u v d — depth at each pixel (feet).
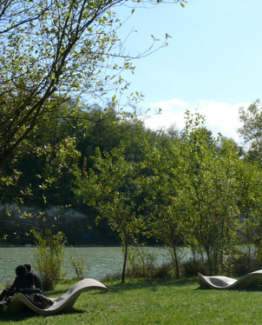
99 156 58.03
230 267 58.59
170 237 61.26
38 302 26.99
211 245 55.93
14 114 21.47
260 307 25.81
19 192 21.54
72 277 69.62
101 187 57.26
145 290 41.88
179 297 33.30
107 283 56.59
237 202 60.34
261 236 58.70
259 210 59.11
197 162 59.52
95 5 22.33
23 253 130.21
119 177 57.98
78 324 22.22
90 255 128.47
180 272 63.87
